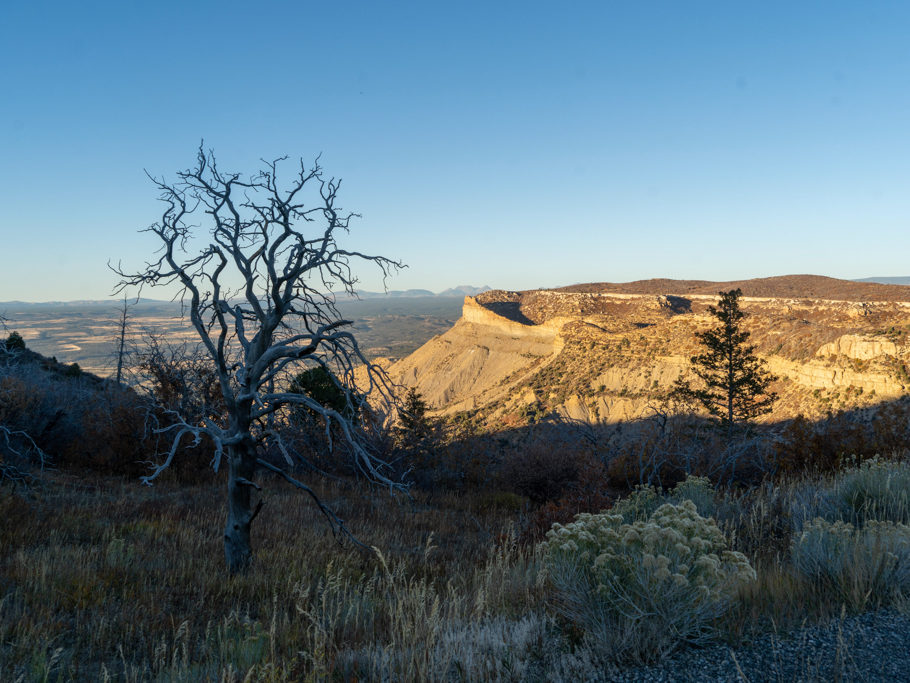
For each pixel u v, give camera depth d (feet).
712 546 15.06
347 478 65.67
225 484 57.72
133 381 62.23
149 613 23.06
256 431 39.93
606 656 13.33
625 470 65.72
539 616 17.31
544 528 37.91
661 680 12.01
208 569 30.45
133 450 57.00
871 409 157.79
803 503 25.70
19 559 26.78
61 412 58.54
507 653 14.08
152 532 36.22
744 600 15.79
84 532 34.91
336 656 16.34
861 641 12.57
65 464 56.39
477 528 52.21
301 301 33.30
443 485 75.31
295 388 37.27
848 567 15.71
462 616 19.03
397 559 35.70
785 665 11.81
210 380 56.29
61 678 16.83
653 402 236.02
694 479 31.81
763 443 67.67
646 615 13.37
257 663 16.40
